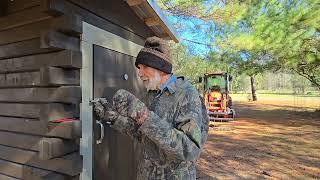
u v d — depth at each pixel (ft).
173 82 6.58
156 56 6.38
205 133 6.87
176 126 6.11
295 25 35.22
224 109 54.70
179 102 6.28
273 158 27.32
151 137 5.57
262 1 35.06
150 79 6.53
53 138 8.67
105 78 11.05
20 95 9.70
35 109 9.28
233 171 23.16
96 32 10.48
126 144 12.89
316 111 70.85
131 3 11.07
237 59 45.29
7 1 9.76
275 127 48.06
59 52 8.65
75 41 9.17
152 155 6.47
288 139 37.11
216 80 56.80
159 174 6.37
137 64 6.63
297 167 24.40
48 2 8.27
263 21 34.45
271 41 34.40
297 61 42.93
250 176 21.97
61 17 8.55
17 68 9.68
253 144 33.81
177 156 5.64
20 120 9.71
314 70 54.34
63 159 8.76
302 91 131.85
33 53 9.24
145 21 13.97
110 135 11.39
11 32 9.81
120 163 12.26
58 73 8.59
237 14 31.81
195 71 73.05
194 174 6.63
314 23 33.63
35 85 9.18
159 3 26.53
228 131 43.78
